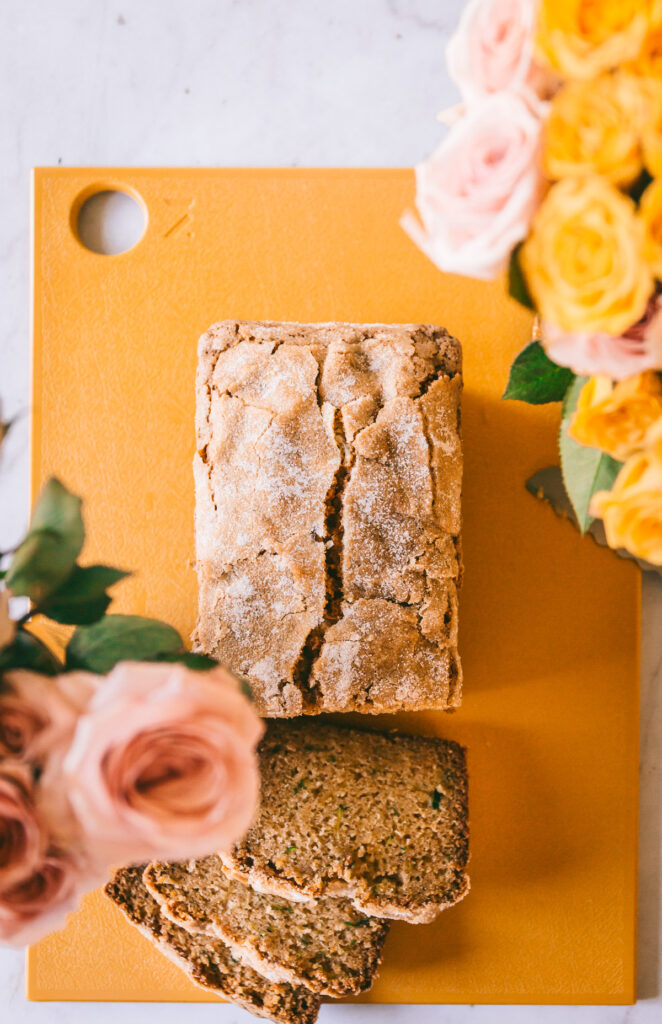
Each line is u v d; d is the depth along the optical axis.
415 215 0.60
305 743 0.58
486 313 0.60
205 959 0.57
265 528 0.54
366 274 0.60
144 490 0.60
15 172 0.62
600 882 0.60
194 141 0.62
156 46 0.62
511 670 0.60
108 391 0.60
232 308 0.60
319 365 0.55
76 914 0.60
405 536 0.54
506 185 0.40
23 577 0.42
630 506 0.41
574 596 0.60
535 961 0.60
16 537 0.61
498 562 0.60
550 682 0.60
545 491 0.60
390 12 0.62
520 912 0.60
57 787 0.38
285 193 0.60
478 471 0.60
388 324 0.57
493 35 0.40
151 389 0.60
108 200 0.61
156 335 0.60
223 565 0.54
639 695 0.60
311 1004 0.57
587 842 0.60
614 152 0.39
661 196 0.38
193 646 0.55
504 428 0.60
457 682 0.54
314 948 0.56
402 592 0.54
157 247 0.60
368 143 0.62
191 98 0.62
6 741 0.39
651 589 0.61
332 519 0.54
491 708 0.60
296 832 0.56
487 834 0.60
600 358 0.40
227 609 0.54
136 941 0.60
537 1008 0.60
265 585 0.54
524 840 0.60
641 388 0.41
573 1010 0.60
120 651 0.44
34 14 0.62
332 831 0.57
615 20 0.39
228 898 0.57
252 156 0.62
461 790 0.57
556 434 0.60
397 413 0.54
